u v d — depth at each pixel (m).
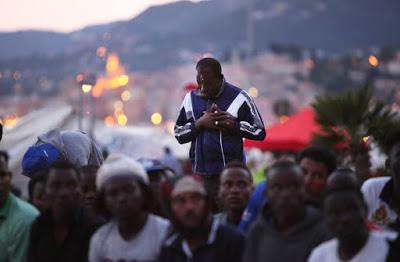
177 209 6.34
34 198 8.63
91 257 6.61
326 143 12.88
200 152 8.84
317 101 13.29
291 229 6.26
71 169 7.05
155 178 9.96
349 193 5.96
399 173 7.51
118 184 6.46
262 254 6.26
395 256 5.99
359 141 12.68
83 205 7.93
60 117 23.08
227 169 7.86
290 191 6.21
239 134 8.73
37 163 9.52
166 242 6.40
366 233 6.04
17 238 7.63
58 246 7.02
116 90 193.75
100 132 31.23
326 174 7.66
